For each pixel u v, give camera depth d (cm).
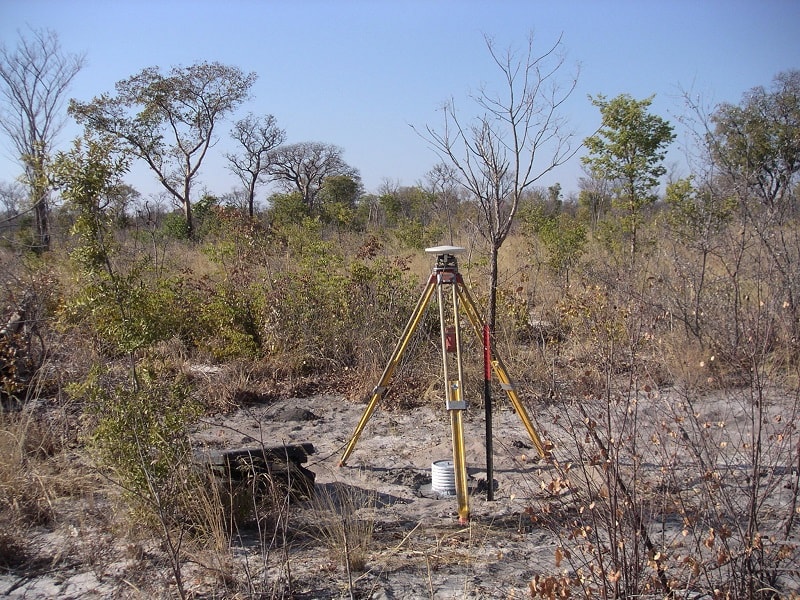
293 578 385
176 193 3416
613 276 752
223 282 1002
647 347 568
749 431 456
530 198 2022
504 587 370
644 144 1200
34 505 467
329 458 612
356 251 1223
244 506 443
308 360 866
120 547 422
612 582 311
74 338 724
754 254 691
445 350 493
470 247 1138
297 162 4559
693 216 852
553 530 355
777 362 532
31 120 1795
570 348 721
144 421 422
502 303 904
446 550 420
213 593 368
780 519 365
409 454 624
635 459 332
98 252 427
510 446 621
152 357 490
